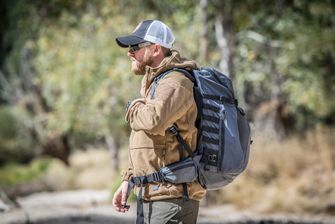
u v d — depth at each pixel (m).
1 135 68.06
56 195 35.22
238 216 23.97
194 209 7.72
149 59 7.73
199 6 30.81
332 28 36.09
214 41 33.44
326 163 31.45
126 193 7.77
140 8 33.81
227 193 28.72
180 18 31.55
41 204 27.55
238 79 35.38
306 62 37.53
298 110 48.25
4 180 53.69
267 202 27.06
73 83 36.62
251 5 34.69
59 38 37.28
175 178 7.43
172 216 7.48
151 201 7.57
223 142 7.56
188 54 30.81
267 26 35.72
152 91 7.52
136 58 7.78
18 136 67.88
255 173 31.80
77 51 36.34
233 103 7.80
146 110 7.24
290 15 34.78
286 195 27.83
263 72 39.16
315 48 34.22
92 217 22.14
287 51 35.34
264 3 35.06
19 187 43.78
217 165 7.56
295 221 23.34
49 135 51.84
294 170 31.78
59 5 38.19
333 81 38.47
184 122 7.46
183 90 7.32
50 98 44.16
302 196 28.08
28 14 39.97
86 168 50.31
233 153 7.59
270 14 35.53
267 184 30.91
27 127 65.56
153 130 7.20
